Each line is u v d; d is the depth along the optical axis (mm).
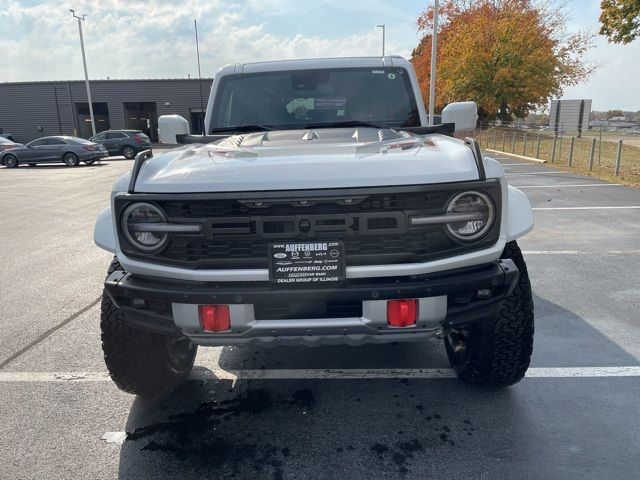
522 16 34969
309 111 4062
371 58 4246
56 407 3152
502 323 2869
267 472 2518
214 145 3164
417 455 2619
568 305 4586
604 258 6043
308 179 2291
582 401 3076
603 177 13445
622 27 13992
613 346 3783
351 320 2383
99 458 2650
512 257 2904
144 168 2586
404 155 2506
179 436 2838
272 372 3596
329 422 2943
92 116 40344
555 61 35500
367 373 3537
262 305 2400
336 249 2303
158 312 2574
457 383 3348
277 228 2309
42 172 20359
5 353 3922
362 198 2271
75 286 5590
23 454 2686
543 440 2711
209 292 2363
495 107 35938
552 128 27547
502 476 2441
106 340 2924
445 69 37281
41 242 7848
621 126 26781
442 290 2375
